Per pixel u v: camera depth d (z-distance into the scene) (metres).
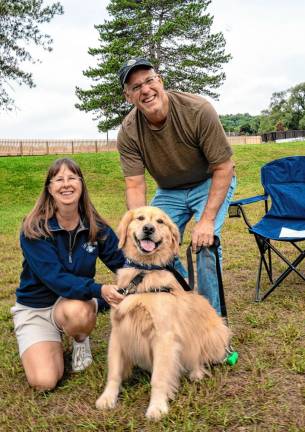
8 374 3.32
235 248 7.09
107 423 2.61
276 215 5.09
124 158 3.82
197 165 3.69
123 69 3.35
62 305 3.18
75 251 3.33
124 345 3.01
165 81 29.44
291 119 79.88
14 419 2.75
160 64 30.22
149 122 3.56
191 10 29.34
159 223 3.15
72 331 3.21
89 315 3.21
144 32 29.70
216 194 3.47
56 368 3.12
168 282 3.01
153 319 2.87
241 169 18.09
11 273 6.37
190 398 2.78
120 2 30.55
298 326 3.86
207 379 3.05
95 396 2.96
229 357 3.22
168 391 2.83
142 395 2.93
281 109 82.81
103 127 31.12
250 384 2.93
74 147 32.03
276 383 2.92
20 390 3.09
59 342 3.30
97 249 3.46
